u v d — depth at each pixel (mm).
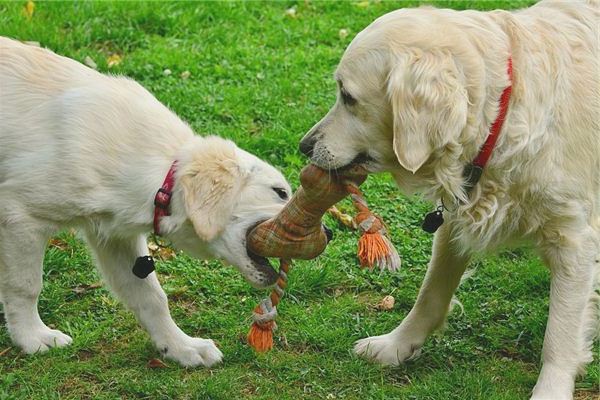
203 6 11867
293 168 8969
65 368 6355
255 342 6148
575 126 5746
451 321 7141
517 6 12305
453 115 5324
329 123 5824
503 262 7926
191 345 6574
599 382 6312
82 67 6727
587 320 6152
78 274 7523
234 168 6270
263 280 6398
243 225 6320
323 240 6246
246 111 9805
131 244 6684
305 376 6391
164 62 10539
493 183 5777
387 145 5746
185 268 7695
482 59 5523
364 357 6641
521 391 6270
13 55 6520
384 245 5785
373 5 12453
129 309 6641
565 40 5887
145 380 6270
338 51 11234
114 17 11297
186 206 6148
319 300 7414
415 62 5398
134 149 6336
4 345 6625
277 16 12016
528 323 7000
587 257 5934
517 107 5594
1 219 6281
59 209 6301
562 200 5777
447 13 5715
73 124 6289
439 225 6062
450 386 6246
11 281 6383
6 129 6309
